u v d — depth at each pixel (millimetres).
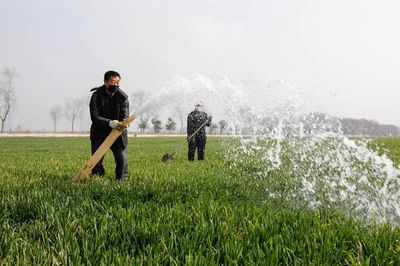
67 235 3955
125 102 8734
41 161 14867
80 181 8016
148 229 4176
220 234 3990
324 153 13523
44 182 7828
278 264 3377
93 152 8867
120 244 3834
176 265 3227
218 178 8781
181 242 3758
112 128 8594
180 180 7961
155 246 3699
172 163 13539
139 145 35656
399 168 10523
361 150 13789
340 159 11945
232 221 4484
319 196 6883
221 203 5625
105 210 5172
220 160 15008
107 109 8750
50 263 3301
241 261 3434
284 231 4141
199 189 6980
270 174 9672
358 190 7348
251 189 7488
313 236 3953
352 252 3584
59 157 17641
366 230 4395
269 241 3752
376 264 3342
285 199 6586
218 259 3383
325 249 3574
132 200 5898
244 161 13773
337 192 7184
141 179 8391
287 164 11727
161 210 5035
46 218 4703
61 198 5906
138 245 3803
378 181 8227
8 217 4961
